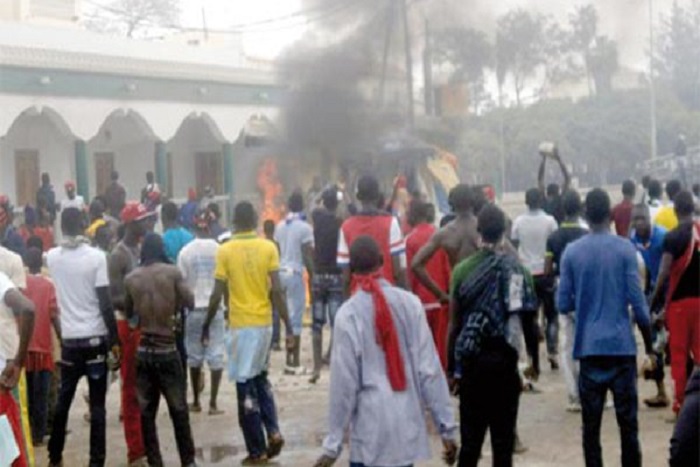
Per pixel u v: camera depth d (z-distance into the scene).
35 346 10.21
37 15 32.28
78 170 28.95
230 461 9.63
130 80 29.98
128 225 9.88
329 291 13.24
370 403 6.01
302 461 9.50
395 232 9.89
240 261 9.37
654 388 12.10
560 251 11.66
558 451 9.51
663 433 10.01
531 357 11.95
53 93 27.34
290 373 13.89
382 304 6.07
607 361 7.76
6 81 25.94
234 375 9.40
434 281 10.01
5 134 25.89
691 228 9.39
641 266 11.80
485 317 7.46
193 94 32.75
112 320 9.14
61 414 9.31
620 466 8.88
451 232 9.30
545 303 13.15
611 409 11.07
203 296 11.43
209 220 12.68
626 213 14.47
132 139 32.53
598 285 7.76
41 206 22.48
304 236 14.13
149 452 9.16
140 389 9.09
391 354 6.05
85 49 29.30
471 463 7.61
